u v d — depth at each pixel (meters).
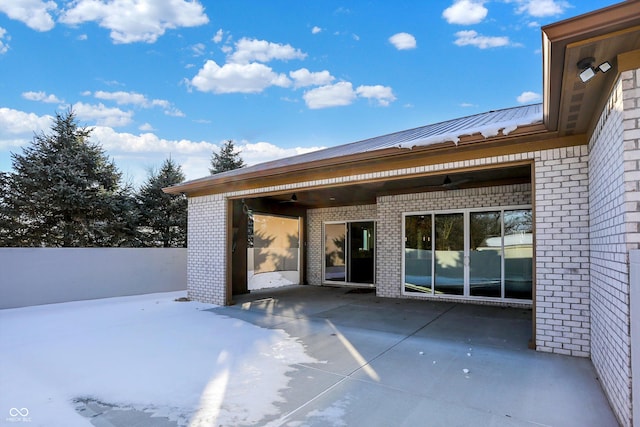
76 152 16.31
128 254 10.41
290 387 3.66
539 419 2.98
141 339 5.48
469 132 4.92
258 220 11.63
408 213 9.52
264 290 11.16
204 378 3.92
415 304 8.48
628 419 2.70
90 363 4.41
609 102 3.27
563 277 4.66
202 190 9.11
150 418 3.07
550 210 4.77
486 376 3.92
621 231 2.94
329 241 12.54
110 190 17.12
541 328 4.80
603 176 3.62
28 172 15.05
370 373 4.03
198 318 7.02
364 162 6.27
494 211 8.41
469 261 8.67
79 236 15.95
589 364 4.27
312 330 6.00
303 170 6.91
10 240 14.90
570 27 2.62
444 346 5.05
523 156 4.97
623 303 2.86
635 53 2.78
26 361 4.49
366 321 6.68
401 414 3.08
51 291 8.88
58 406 3.30
